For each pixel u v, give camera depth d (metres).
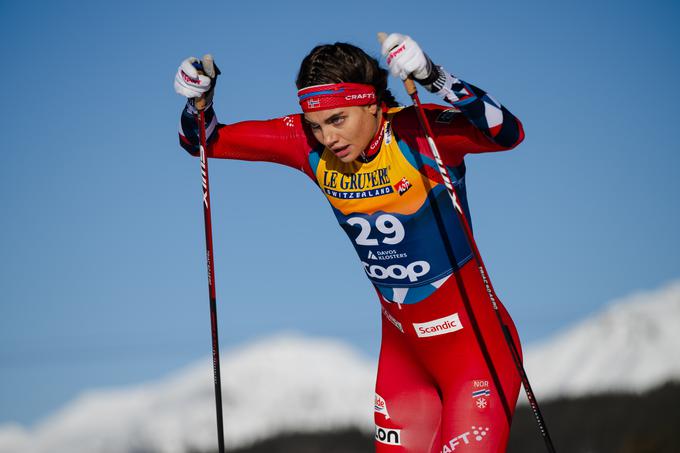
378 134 11.70
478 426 11.73
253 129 12.75
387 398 12.78
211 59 12.12
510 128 11.10
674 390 51.97
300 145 12.45
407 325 12.50
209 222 12.29
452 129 11.38
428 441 12.45
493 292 11.41
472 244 11.31
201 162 12.29
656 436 41.75
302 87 11.23
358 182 11.88
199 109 12.20
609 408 49.06
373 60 11.45
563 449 42.84
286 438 51.84
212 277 12.22
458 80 11.02
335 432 52.84
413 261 12.05
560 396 57.41
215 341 12.15
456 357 12.20
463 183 12.10
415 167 11.61
